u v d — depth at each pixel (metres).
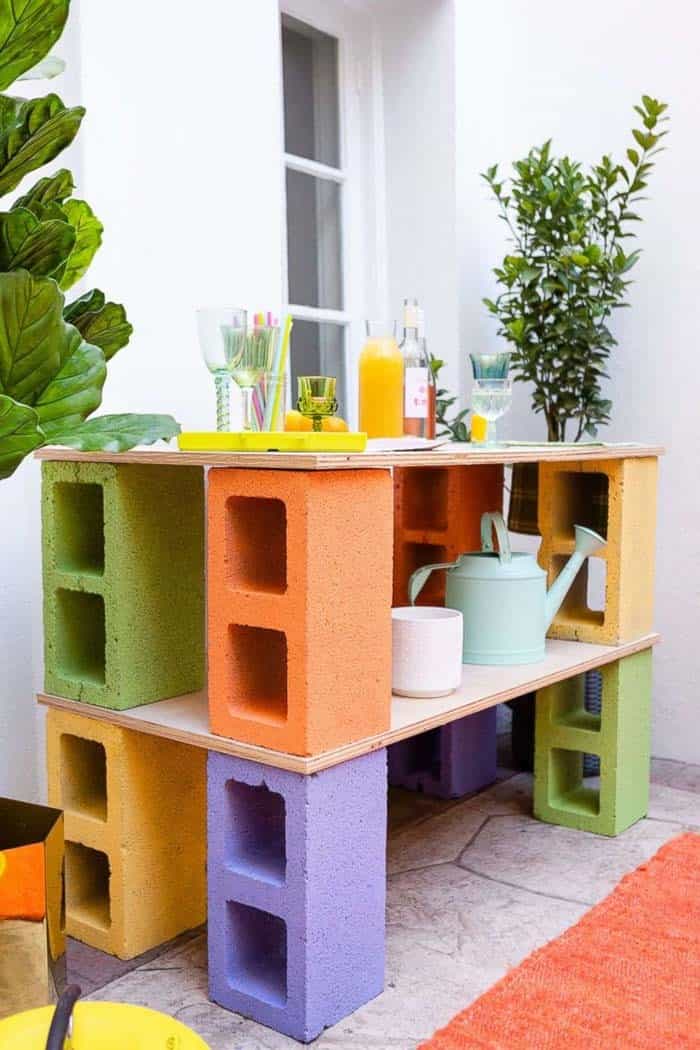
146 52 1.85
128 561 1.47
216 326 1.53
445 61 2.53
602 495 2.14
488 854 1.88
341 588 1.28
